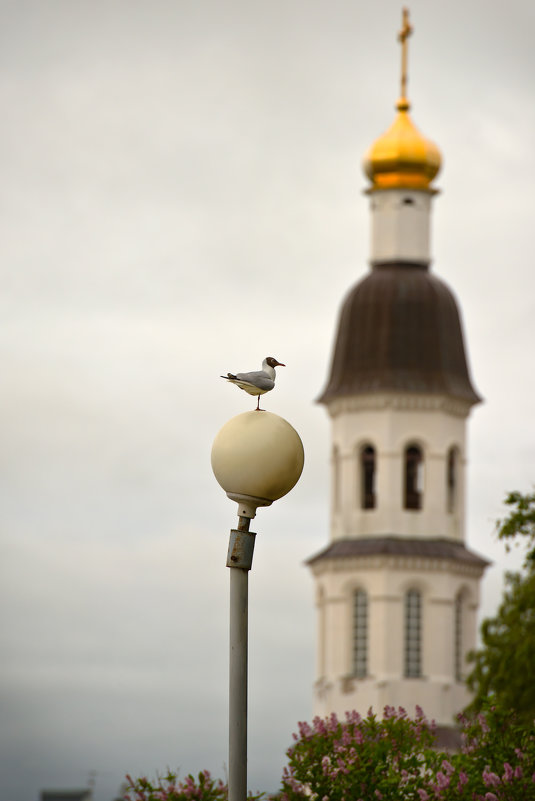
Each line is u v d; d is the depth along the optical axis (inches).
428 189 4288.9
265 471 1075.9
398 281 4261.8
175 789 1390.3
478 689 2773.1
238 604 1069.1
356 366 4256.9
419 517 4205.2
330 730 1344.7
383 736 1341.0
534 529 2062.0
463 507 4254.4
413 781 1290.6
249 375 1116.5
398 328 4237.2
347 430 4254.4
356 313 4276.6
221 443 1083.3
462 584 4190.5
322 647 4197.8
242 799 1049.5
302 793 1328.7
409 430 4224.9
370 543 4180.6
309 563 4252.0
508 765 1226.0
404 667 4124.0
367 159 4286.4
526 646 2486.5
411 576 4143.7
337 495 4269.2
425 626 4138.8
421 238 4286.4
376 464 4224.9
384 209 4296.3
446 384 4224.9
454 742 4052.7
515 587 2780.5
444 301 4264.3
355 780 1300.4
